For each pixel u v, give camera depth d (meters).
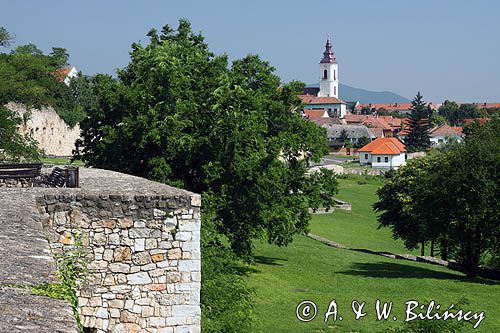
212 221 23.19
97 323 12.01
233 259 21.41
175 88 29.23
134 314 12.17
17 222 9.41
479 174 39.81
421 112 158.88
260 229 31.23
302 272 39.12
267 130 33.84
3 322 4.98
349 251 51.22
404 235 55.97
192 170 29.78
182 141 27.98
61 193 12.02
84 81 80.44
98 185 14.26
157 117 28.67
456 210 40.69
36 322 5.05
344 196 88.31
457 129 177.75
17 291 5.92
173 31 35.06
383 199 58.19
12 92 58.56
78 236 11.98
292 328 25.45
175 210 12.27
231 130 28.94
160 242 12.24
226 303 17.22
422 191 42.50
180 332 12.33
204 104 29.50
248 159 29.45
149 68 29.78
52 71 76.44
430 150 146.62
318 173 41.88
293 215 37.69
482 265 45.81
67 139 73.12
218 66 32.06
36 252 7.56
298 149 38.28
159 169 27.28
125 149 28.98
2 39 70.12
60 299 5.86
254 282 33.72
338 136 164.25
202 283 17.05
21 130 57.50
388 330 18.81
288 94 37.88
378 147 128.75
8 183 16.16
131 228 12.12
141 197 12.13
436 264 48.31
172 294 12.29
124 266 12.12
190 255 12.34
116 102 29.75
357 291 34.59
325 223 68.38
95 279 12.00
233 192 29.86
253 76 36.97
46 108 65.38
